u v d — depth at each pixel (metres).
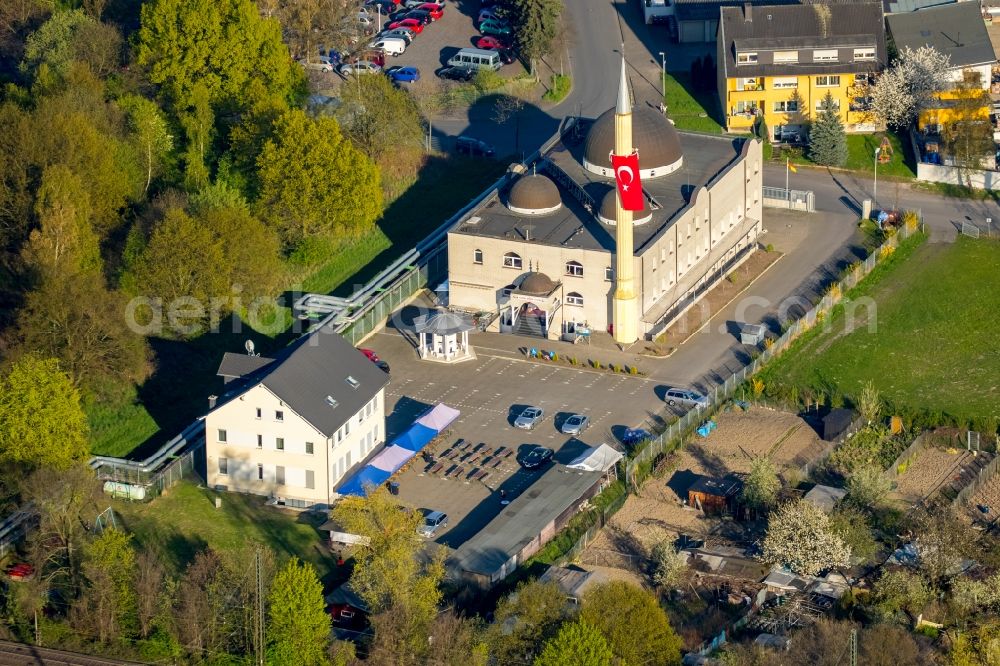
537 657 187.88
